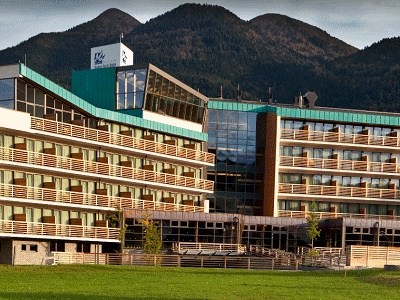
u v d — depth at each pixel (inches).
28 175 1982.0
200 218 2406.5
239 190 2851.9
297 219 2613.2
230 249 2396.7
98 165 2212.1
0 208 1888.5
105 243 2305.6
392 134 3004.4
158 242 2146.9
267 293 1269.7
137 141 2365.9
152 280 1451.8
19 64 1903.3
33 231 1929.1
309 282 1505.9
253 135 2883.9
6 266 1722.4
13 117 1865.2
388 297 1262.3
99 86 2498.8
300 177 2915.8
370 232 2581.2
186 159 2598.4
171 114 2568.9
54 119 2034.9
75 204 2092.8
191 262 2142.0
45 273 1579.7
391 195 2950.3
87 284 1344.7
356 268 1961.1
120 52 2778.1
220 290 1291.8
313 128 2930.6
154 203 2428.6
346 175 2957.7
